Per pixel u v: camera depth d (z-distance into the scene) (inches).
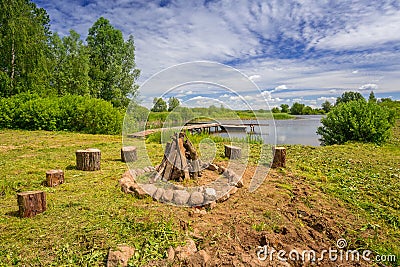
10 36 812.6
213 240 115.4
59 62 1264.8
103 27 1291.8
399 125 719.1
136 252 104.0
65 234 118.3
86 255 103.2
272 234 120.7
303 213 146.6
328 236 125.5
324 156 310.8
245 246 111.9
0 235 117.8
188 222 129.9
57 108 589.3
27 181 198.5
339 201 168.2
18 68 848.9
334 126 459.2
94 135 522.0
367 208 159.8
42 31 995.3
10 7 812.6
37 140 430.0
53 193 172.1
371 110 441.7
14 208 149.6
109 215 137.3
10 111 581.6
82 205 150.6
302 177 218.1
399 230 135.3
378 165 265.3
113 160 278.7
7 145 375.9
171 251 104.0
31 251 106.0
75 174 219.8
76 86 1186.0
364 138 434.3
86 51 1264.8
